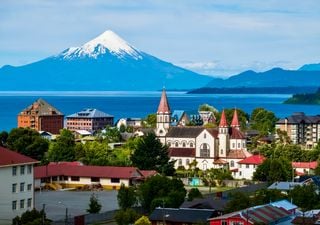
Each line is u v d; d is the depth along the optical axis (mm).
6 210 171000
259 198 175750
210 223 147250
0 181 169375
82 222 158750
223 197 192875
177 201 175875
